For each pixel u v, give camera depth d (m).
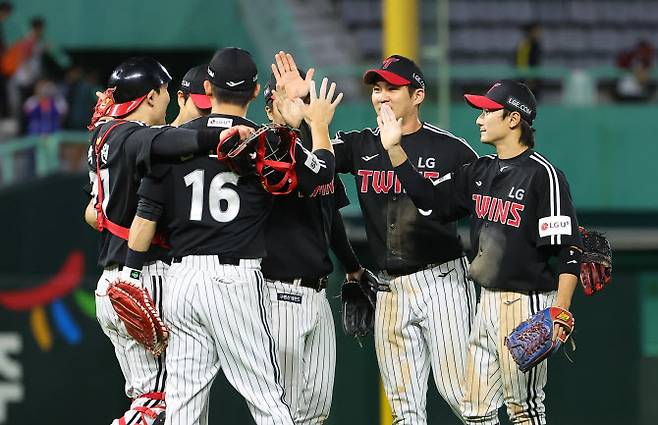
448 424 31.12
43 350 35.34
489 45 52.94
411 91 21.27
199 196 18.56
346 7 53.31
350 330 22.53
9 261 36.69
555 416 31.48
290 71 20.12
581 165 37.59
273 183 18.52
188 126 18.78
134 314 18.61
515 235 19.78
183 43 47.72
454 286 21.59
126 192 19.38
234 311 18.53
